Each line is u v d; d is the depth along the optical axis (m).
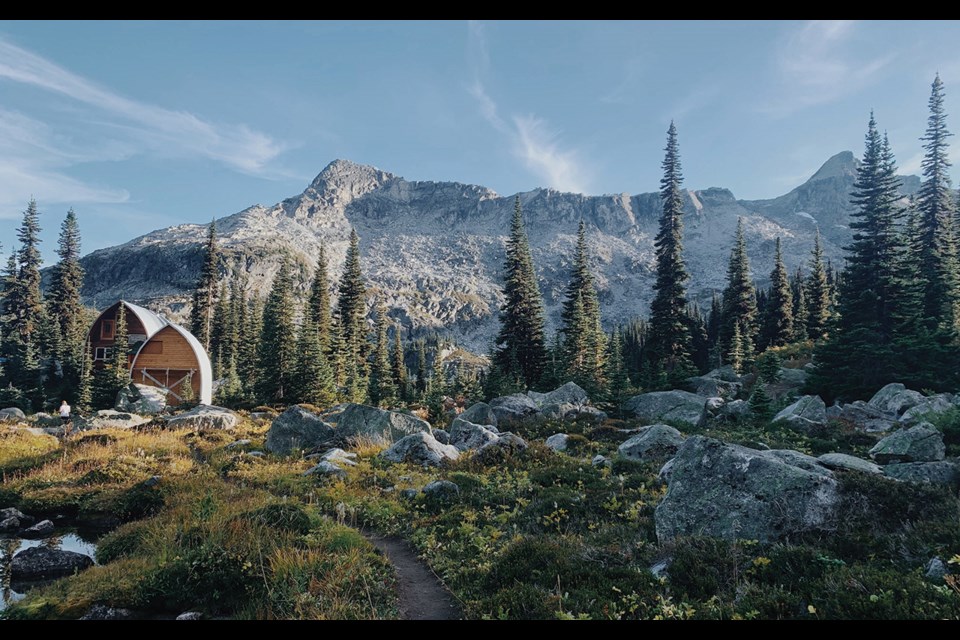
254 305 93.00
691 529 9.45
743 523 9.02
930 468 11.74
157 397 45.78
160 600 8.23
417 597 8.62
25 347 60.94
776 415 27.20
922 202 42.81
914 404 25.58
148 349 52.12
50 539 12.59
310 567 8.80
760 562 7.50
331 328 62.34
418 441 20.05
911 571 6.64
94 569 9.39
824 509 8.75
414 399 56.62
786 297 62.91
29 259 68.75
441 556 10.38
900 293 33.78
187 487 15.78
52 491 15.52
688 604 6.64
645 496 12.81
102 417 32.41
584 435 23.25
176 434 27.41
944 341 32.41
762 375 39.75
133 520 13.83
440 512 13.41
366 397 49.88
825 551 7.82
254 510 11.39
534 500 13.46
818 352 34.50
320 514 13.14
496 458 18.47
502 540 10.73
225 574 8.62
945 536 7.54
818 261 62.28
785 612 6.23
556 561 8.66
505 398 30.47
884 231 35.59
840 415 25.27
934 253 40.03
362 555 9.73
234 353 78.25
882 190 36.72
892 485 9.15
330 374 47.34
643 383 43.09
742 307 60.59
